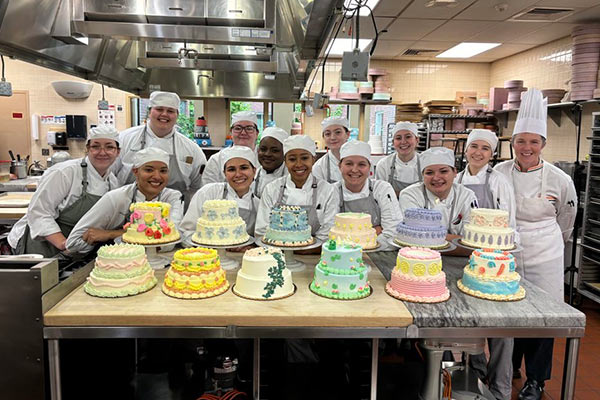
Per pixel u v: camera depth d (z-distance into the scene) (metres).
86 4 2.24
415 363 2.59
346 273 1.79
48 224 2.33
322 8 1.99
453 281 2.01
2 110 5.97
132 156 2.97
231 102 5.91
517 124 2.75
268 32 2.36
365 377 2.16
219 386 2.13
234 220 2.06
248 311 1.62
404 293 1.79
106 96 6.06
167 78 4.37
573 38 4.45
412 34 4.99
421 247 2.01
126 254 1.77
